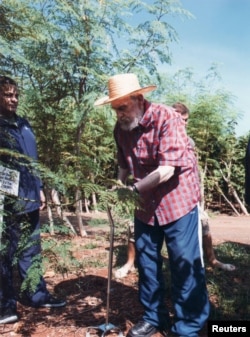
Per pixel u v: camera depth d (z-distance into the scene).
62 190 2.59
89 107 6.59
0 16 4.05
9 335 3.04
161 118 2.80
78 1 6.38
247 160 2.96
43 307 3.56
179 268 2.91
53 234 3.11
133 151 2.99
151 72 7.07
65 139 7.33
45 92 6.87
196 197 2.97
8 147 3.03
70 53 6.57
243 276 4.38
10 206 3.07
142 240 3.08
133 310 3.51
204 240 4.52
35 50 6.23
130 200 2.58
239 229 8.33
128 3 6.59
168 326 3.12
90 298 3.79
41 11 6.34
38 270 2.68
